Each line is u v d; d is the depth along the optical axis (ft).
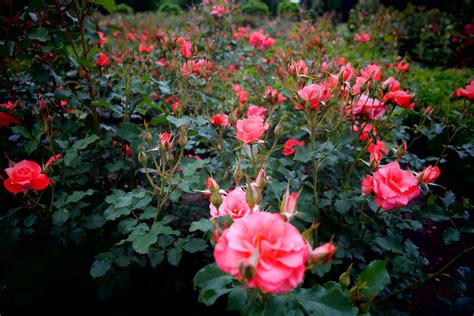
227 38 13.58
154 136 6.60
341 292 2.94
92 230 6.44
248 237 2.52
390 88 5.45
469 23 27.61
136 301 6.52
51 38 6.43
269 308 2.93
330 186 7.09
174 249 5.08
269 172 5.59
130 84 6.89
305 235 2.65
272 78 10.46
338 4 54.44
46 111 5.98
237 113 6.34
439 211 5.25
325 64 6.74
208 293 2.95
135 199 5.22
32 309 6.24
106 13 39.73
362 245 6.11
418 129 7.57
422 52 26.27
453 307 5.40
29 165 4.74
